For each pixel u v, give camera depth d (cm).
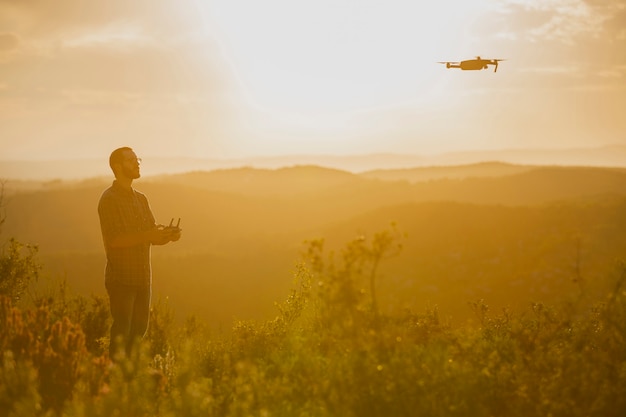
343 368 476
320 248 492
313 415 460
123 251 782
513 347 607
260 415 458
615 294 557
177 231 799
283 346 695
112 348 759
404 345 500
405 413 459
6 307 617
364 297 487
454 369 491
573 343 566
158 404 491
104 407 461
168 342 877
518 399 488
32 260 995
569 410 473
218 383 603
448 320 776
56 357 540
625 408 473
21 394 482
